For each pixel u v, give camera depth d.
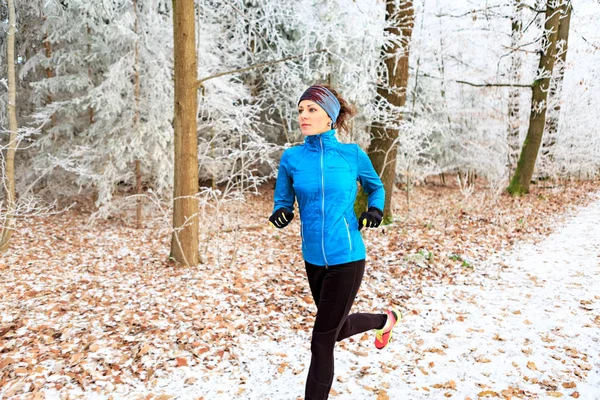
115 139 7.26
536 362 2.86
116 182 7.68
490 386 2.60
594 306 3.78
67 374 2.74
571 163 12.23
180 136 5.02
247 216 8.92
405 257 5.44
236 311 3.86
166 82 7.11
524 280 4.64
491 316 3.70
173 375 2.77
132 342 3.20
